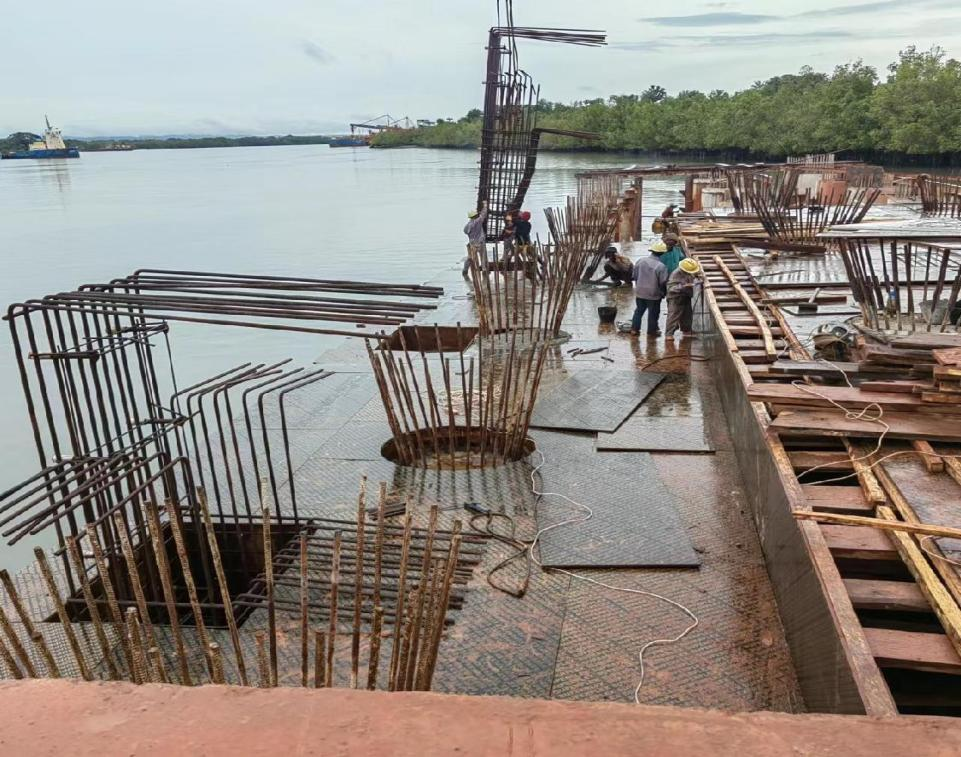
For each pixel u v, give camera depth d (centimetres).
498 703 179
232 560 656
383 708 177
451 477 740
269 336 1739
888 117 4794
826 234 707
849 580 409
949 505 457
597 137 1902
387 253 2706
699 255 1459
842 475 547
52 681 189
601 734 168
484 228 1725
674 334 1257
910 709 406
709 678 458
